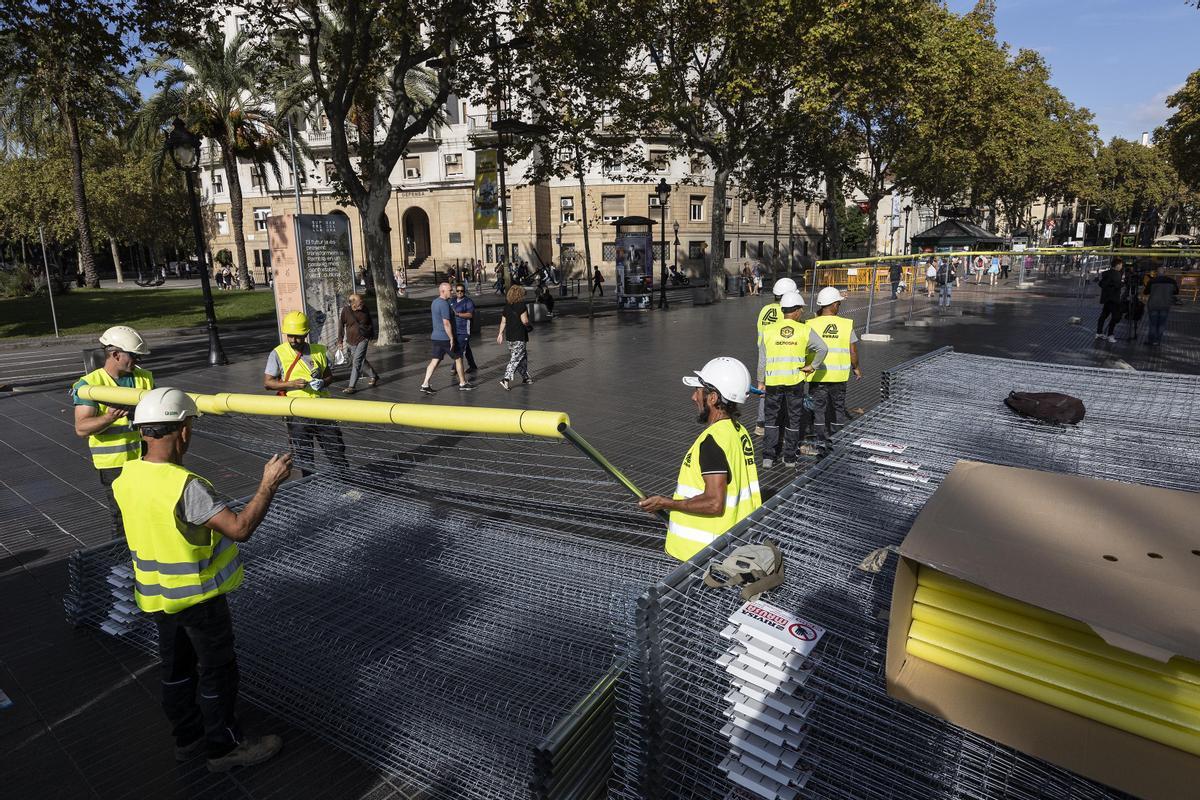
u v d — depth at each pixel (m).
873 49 21.20
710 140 25.81
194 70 31.75
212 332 13.55
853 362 7.07
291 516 4.46
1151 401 4.80
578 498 5.04
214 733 2.86
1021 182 41.62
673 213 45.75
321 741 3.07
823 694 2.13
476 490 4.73
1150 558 1.67
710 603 2.41
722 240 26.77
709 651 2.34
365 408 2.43
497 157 19.00
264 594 3.76
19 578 4.70
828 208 34.38
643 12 20.23
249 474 6.74
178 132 12.63
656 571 3.45
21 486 6.64
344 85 14.02
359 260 51.09
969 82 26.67
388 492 4.71
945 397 5.08
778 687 2.15
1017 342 14.34
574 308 27.28
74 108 16.20
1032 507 1.99
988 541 1.78
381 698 3.00
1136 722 1.60
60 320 21.52
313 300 13.05
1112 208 72.88
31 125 34.31
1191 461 3.79
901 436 4.32
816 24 19.78
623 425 8.29
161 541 2.65
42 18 12.98
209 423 6.47
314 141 46.56
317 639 3.36
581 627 3.13
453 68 15.61
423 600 3.51
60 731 3.17
